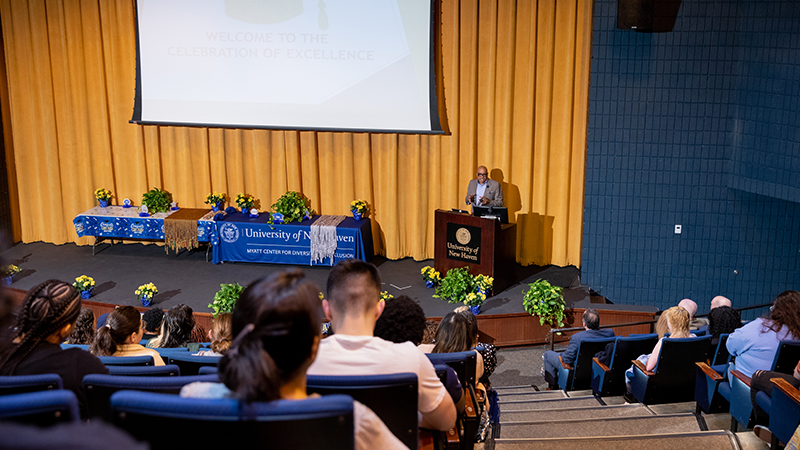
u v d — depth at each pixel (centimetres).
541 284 802
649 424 416
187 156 1012
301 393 115
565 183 930
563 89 908
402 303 252
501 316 811
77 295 215
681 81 840
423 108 930
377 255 1015
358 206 955
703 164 857
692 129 850
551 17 881
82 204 1060
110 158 1033
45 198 1062
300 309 107
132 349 360
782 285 875
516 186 953
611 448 340
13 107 1034
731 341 419
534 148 936
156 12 953
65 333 214
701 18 816
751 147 823
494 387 721
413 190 971
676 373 493
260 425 104
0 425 49
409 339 249
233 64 956
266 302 106
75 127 1031
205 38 953
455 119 933
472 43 909
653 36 834
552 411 486
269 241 946
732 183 850
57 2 982
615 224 900
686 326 520
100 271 944
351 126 952
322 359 179
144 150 1024
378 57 923
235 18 942
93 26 986
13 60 1016
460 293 817
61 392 106
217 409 104
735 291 888
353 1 911
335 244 928
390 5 905
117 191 1052
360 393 160
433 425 204
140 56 970
